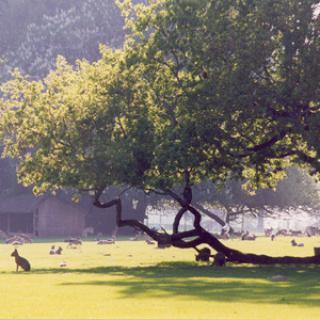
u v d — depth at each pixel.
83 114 91.88
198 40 85.31
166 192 93.12
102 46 96.00
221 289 57.69
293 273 76.81
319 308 45.38
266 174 98.94
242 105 82.25
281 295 53.31
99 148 87.69
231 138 86.69
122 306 46.00
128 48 93.38
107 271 79.69
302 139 88.88
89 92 93.25
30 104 95.50
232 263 93.88
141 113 89.69
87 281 65.19
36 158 92.62
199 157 86.31
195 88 84.81
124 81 92.69
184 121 85.94
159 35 90.44
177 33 88.50
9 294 53.66
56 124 92.69
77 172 88.38
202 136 84.38
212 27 85.25
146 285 60.97
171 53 92.25
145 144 86.94
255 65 82.38
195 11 87.81
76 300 49.59
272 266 88.69
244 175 106.38
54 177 90.62
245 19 85.38
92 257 110.94
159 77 91.56
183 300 49.53
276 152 90.19
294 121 83.75
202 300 49.62
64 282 64.19
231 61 83.81
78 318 40.19
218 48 84.06
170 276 71.62
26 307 45.56
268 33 82.31
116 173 87.00
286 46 82.81
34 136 94.38
